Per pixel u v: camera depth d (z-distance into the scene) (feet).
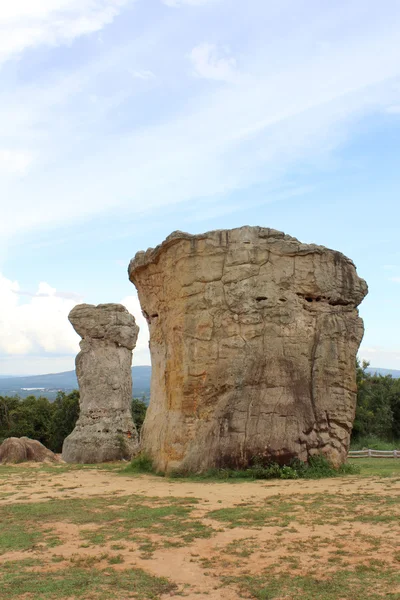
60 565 25.29
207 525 31.17
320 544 26.89
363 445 110.42
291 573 23.34
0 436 165.48
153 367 64.28
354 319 56.75
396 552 25.18
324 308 55.21
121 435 88.69
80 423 89.51
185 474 50.65
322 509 33.68
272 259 54.54
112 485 48.42
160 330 61.46
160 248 58.34
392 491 38.86
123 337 92.63
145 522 32.45
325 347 53.88
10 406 176.24
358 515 31.81
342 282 56.44
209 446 50.57
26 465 72.08
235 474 48.57
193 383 52.29
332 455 51.13
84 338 92.73
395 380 155.94
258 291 53.57
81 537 29.84
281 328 53.11
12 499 42.27
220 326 53.01
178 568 24.57
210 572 23.95
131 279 68.49
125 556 26.40
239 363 51.96
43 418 172.24
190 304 53.78
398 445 118.83
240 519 32.04
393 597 20.48
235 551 26.40
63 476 56.80
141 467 59.47
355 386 54.80
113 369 91.40
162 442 56.24
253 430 50.29
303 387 52.26
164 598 21.38
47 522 33.37
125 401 92.53
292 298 54.08
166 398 57.47
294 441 50.24
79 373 92.48
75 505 38.27
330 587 21.66
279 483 44.88
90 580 23.18
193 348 52.75
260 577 23.09
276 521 31.22
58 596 21.58
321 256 55.77
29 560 25.99
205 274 54.08
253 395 51.29
